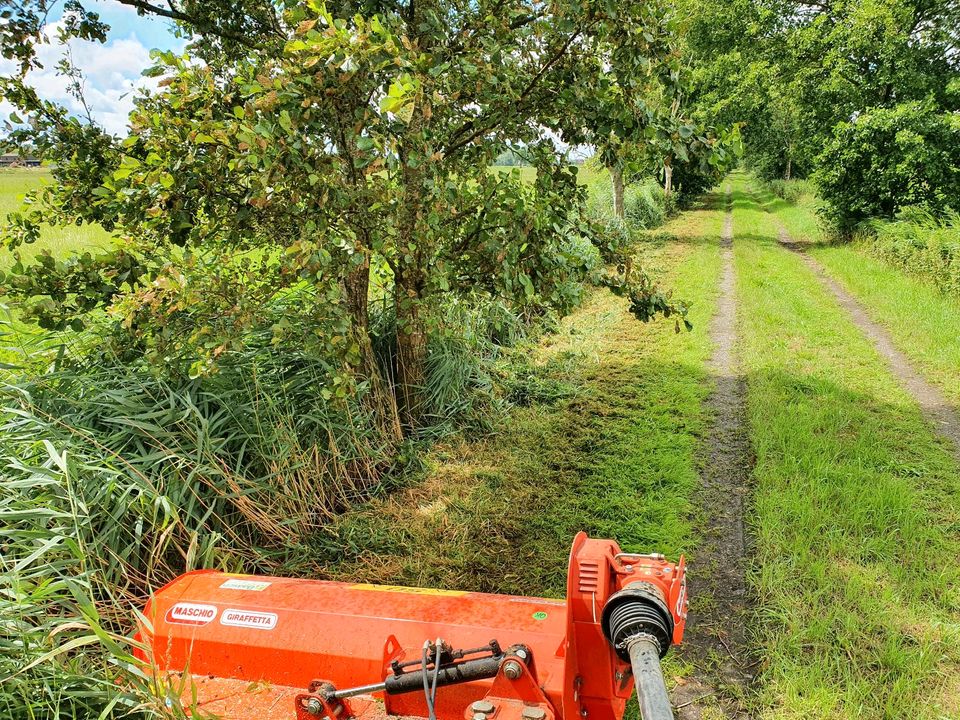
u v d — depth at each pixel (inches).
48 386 205.3
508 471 283.7
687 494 262.5
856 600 192.7
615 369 411.2
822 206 964.0
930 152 799.1
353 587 144.6
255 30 296.0
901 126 828.6
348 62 186.4
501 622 125.0
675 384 381.7
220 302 217.3
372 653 123.5
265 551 218.2
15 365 208.8
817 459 278.7
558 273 267.1
